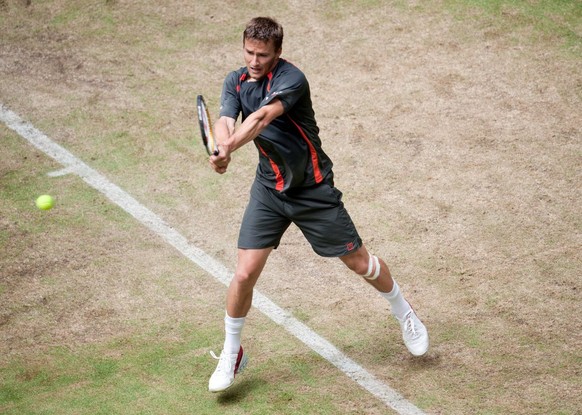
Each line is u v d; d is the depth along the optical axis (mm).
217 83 21281
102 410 12328
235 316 12148
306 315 14289
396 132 19281
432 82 21000
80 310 14453
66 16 23969
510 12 23469
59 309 14477
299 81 11086
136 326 14062
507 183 17609
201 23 23625
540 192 17328
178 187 17797
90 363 13281
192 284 15094
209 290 14953
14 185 17781
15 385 12859
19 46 22688
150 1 24469
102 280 15172
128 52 22500
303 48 22375
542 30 22797
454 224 16484
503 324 13938
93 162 18562
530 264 15352
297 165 11500
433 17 23391
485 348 13430
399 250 15836
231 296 12016
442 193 17375
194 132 19547
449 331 13828
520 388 12602
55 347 13625
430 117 19766
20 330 14000
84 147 19031
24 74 21594
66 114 20125
